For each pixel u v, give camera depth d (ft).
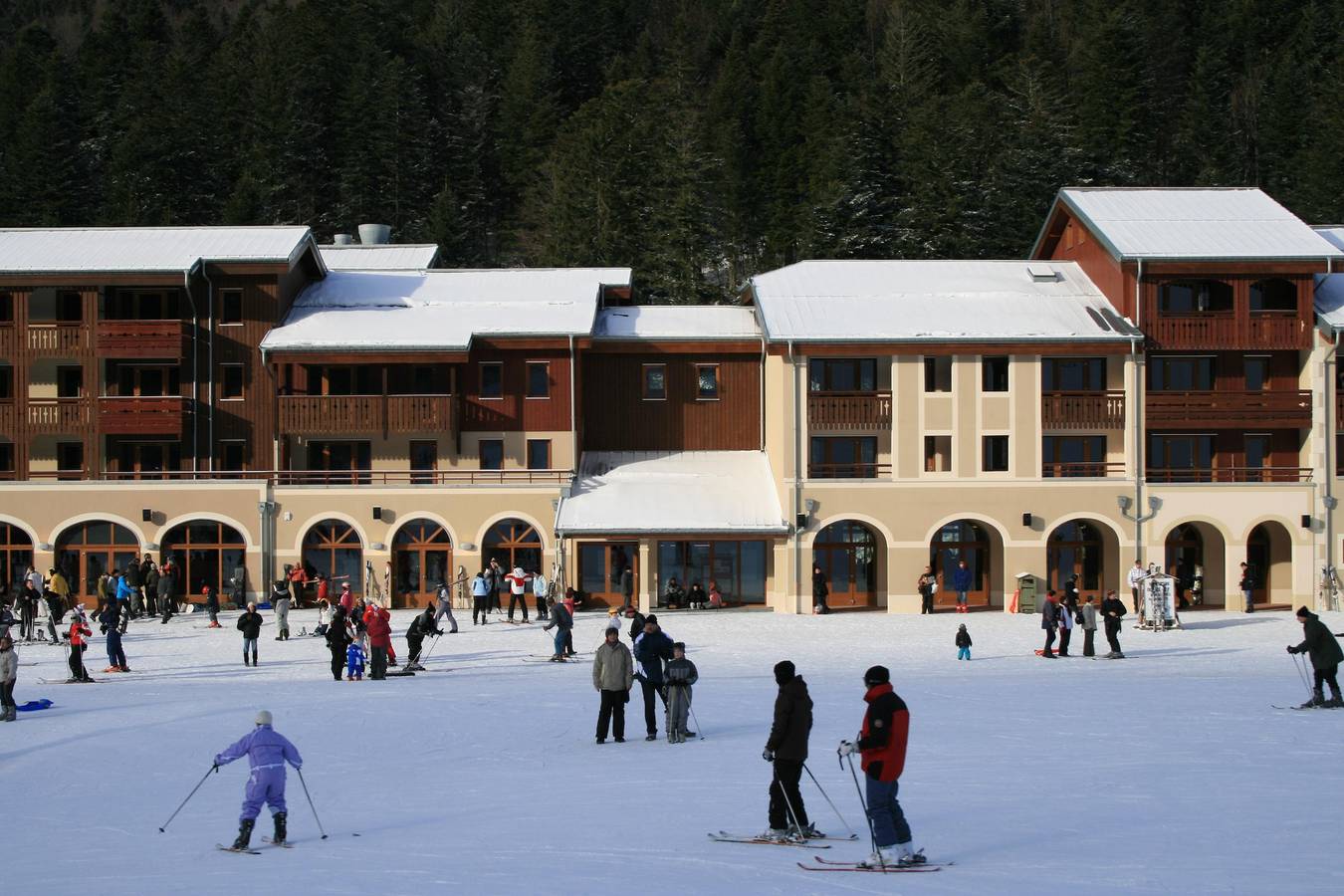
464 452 190.19
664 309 207.00
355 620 130.52
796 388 178.70
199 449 188.44
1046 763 75.77
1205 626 161.07
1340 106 334.24
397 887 51.29
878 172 325.83
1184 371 186.80
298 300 197.98
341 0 469.57
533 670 123.95
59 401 184.34
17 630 155.22
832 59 437.17
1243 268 180.04
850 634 152.25
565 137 392.06
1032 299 189.88
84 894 51.47
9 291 186.91
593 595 183.42
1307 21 419.13
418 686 113.70
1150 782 69.87
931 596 175.83
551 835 60.39
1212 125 376.48
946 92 419.54
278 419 184.24
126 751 85.15
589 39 479.41
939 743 82.64
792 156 350.23
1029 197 315.99
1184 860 52.95
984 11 432.25
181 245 191.72
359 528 179.73
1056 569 185.78
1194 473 186.39
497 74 462.19
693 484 186.29
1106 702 99.91
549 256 334.44
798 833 58.65
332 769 79.10
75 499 178.91
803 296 190.19
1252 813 61.77
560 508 178.70
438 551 180.75
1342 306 185.26
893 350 178.29
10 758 83.41
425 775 77.10
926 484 178.50
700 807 66.03
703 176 362.33
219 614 172.65
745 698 104.53
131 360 189.16
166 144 360.28
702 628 158.10
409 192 383.04
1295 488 180.24
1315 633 96.27
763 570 186.09
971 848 55.93
